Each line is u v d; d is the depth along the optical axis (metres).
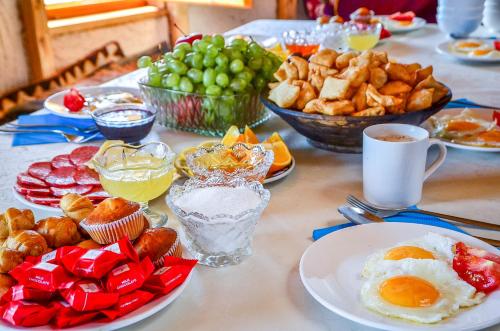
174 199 0.64
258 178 0.71
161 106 0.98
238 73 0.93
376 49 1.53
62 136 0.97
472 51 1.40
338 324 0.53
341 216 0.71
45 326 0.50
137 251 0.56
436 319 0.49
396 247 0.58
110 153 0.73
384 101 0.80
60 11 2.29
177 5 2.65
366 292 0.53
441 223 0.66
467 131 0.90
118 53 2.46
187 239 0.63
